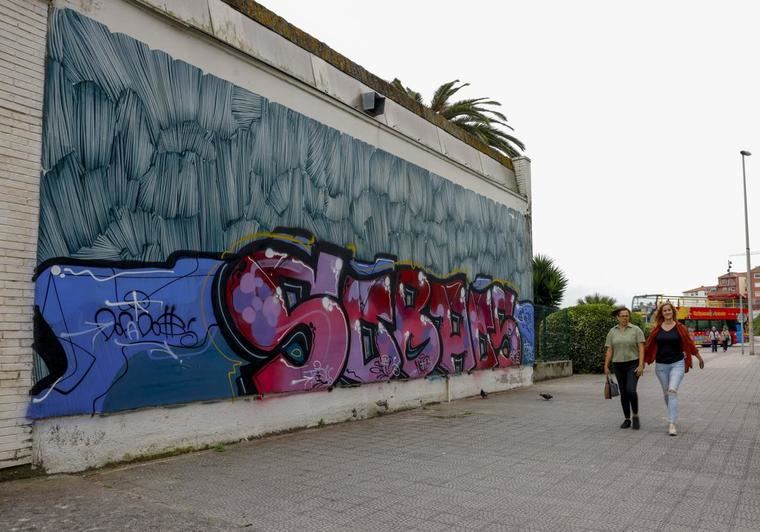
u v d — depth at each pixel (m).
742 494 5.05
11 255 5.07
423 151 11.78
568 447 7.05
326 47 9.43
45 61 5.45
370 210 9.95
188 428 6.59
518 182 16.55
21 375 5.08
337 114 9.36
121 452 5.88
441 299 11.95
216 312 6.98
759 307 98.94
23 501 4.54
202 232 6.87
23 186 5.19
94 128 5.81
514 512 4.54
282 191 8.09
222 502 4.72
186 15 6.87
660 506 4.70
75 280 5.54
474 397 12.73
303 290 8.33
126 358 5.95
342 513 4.49
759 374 19.22
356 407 9.29
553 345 19.19
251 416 7.40
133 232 6.10
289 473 5.70
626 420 8.44
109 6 6.06
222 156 7.22
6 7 5.16
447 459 6.38
